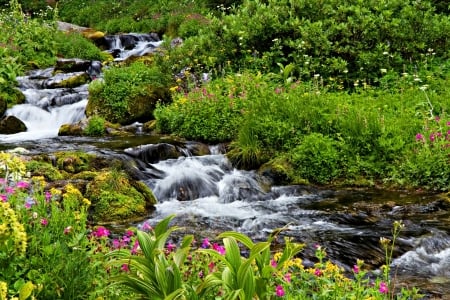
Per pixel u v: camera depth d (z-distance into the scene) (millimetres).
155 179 7645
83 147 8836
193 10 24094
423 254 5117
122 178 6695
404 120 8648
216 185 7629
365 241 5332
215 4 23125
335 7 12484
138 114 11555
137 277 2660
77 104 12477
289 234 5559
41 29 17969
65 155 7598
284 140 8680
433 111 9195
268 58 11805
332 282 3219
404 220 6055
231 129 9586
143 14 26328
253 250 2650
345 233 5578
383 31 11500
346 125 8594
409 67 11234
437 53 11703
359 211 6461
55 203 3486
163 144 8719
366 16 11539
